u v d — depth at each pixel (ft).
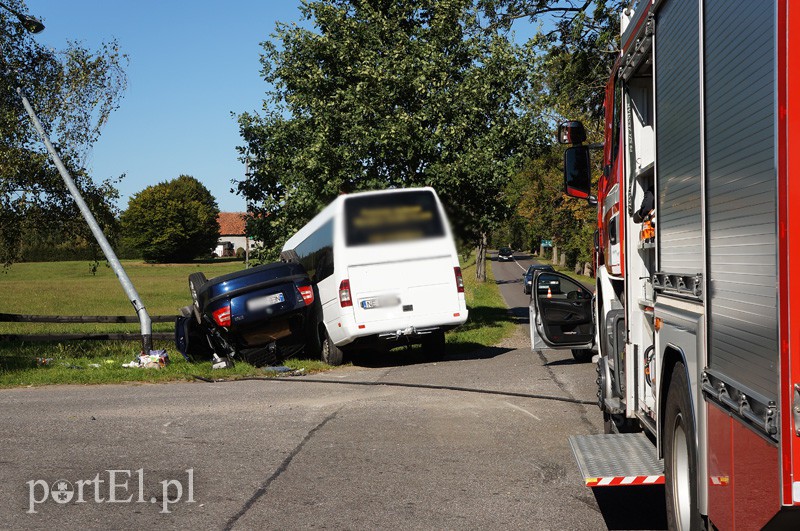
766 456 10.00
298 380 41.91
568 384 37.78
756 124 10.44
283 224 78.28
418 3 79.66
